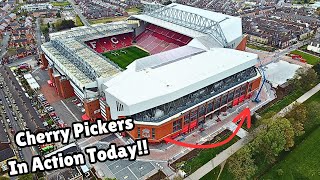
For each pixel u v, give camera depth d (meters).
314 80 140.25
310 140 109.88
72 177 87.44
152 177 93.56
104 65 136.50
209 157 101.00
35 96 140.38
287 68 168.75
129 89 107.31
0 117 122.94
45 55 165.50
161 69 123.94
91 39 188.62
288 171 96.44
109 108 112.31
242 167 88.75
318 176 94.31
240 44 176.00
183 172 92.94
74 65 138.75
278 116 110.88
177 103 109.62
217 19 177.75
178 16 195.12
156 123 102.06
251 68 137.50
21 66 170.25
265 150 96.44
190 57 137.88
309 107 115.94
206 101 114.88
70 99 139.12
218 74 118.88
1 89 147.12
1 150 98.50
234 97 129.50
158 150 105.56
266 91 144.62
